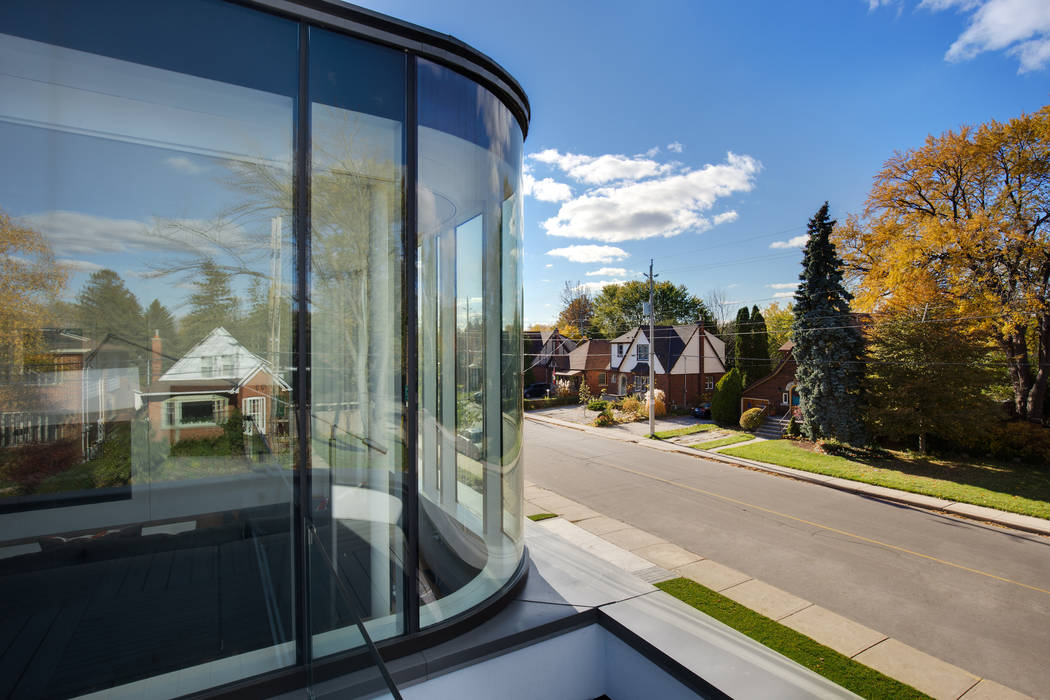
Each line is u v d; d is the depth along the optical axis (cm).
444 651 341
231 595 288
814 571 873
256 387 297
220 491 288
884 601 771
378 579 335
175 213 276
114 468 262
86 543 256
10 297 240
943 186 2083
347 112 325
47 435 248
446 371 379
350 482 327
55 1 250
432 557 362
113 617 261
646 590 447
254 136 296
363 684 244
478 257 402
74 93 254
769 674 340
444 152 371
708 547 972
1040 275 1873
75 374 254
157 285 271
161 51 272
